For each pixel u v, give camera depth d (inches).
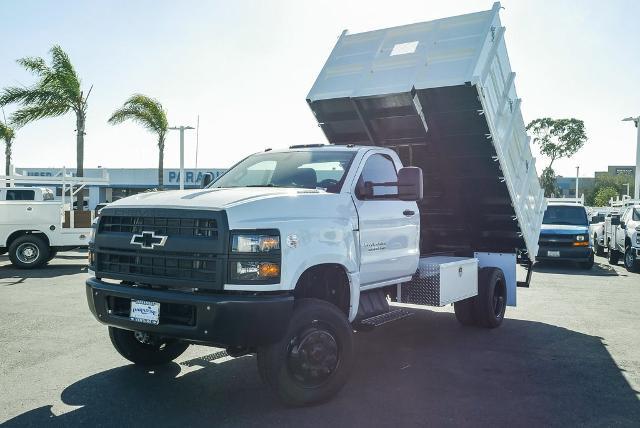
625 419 191.9
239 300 180.4
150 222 198.8
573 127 2369.6
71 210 643.5
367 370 245.8
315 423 184.9
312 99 321.1
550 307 414.9
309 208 206.2
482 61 286.0
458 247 369.1
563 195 3041.3
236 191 210.7
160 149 1005.2
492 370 247.4
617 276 618.8
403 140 322.3
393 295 289.3
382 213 244.4
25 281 514.3
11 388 218.2
